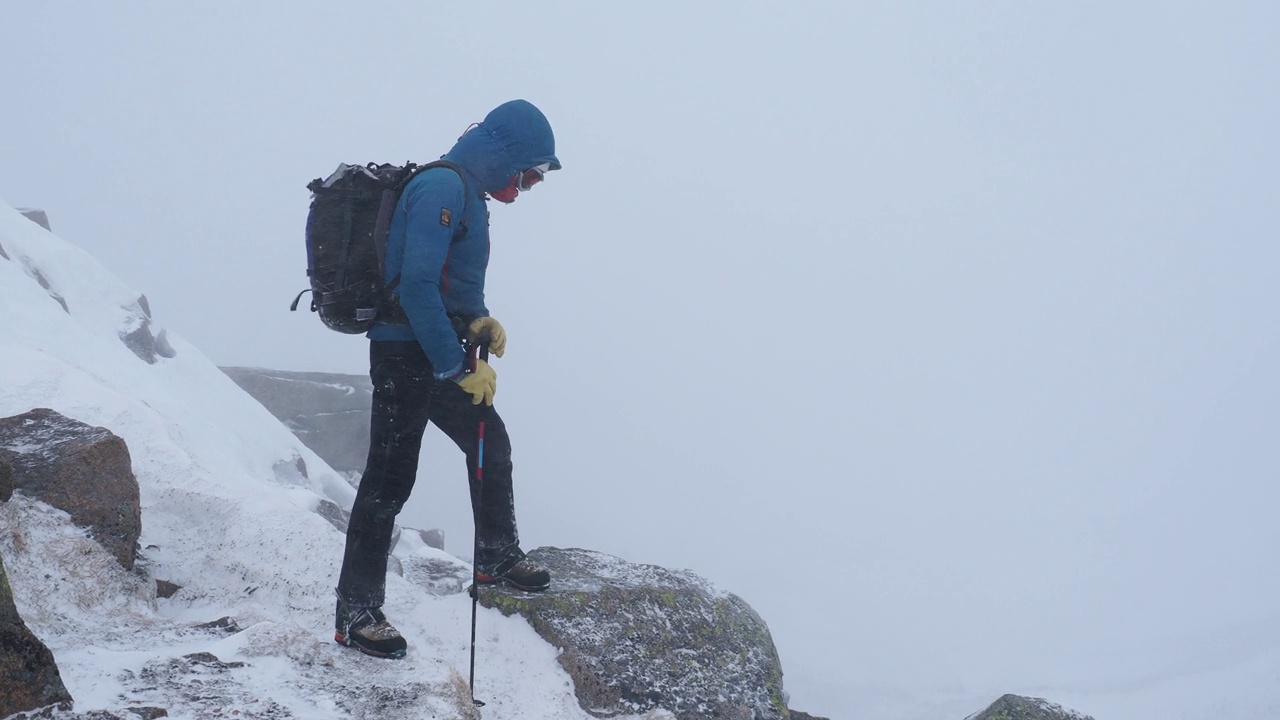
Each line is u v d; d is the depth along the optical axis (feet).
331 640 12.40
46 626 10.09
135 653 9.82
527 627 14.21
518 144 12.35
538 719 12.70
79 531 11.99
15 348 17.37
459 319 12.20
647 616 14.87
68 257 34.04
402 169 12.03
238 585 13.58
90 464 12.50
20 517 11.41
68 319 27.53
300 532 14.53
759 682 14.94
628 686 13.79
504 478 14.46
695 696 14.12
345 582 11.85
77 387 16.55
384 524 11.97
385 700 10.00
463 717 10.19
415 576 19.35
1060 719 15.38
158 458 15.70
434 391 13.79
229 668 9.91
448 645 13.69
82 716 8.05
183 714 8.66
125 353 29.45
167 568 13.62
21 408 15.55
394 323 11.92
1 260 27.81
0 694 7.82
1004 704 15.44
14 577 10.57
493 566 14.58
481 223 12.35
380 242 11.66
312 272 11.87
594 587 15.06
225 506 14.88
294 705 9.43
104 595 11.28
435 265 11.32
